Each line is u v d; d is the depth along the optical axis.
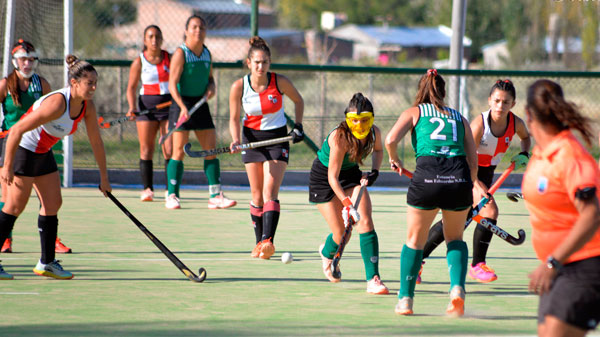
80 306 14.93
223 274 18.39
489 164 18.48
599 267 9.54
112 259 19.94
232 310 14.78
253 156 21.20
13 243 21.67
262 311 14.72
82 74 15.91
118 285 16.94
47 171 17.05
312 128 40.53
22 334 12.78
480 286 17.58
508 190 36.00
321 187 17.34
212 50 109.56
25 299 15.46
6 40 30.02
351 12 195.75
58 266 17.52
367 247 16.56
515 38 126.12
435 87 15.09
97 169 35.44
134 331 13.04
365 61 131.12
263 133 21.59
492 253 21.91
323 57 64.81
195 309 14.83
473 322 14.01
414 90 65.50
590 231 9.34
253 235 23.98
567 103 9.84
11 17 29.98
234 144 21.59
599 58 113.94
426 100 15.20
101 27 76.06
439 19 186.38
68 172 33.84
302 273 18.70
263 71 21.23
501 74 36.62
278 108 21.69
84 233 23.69
